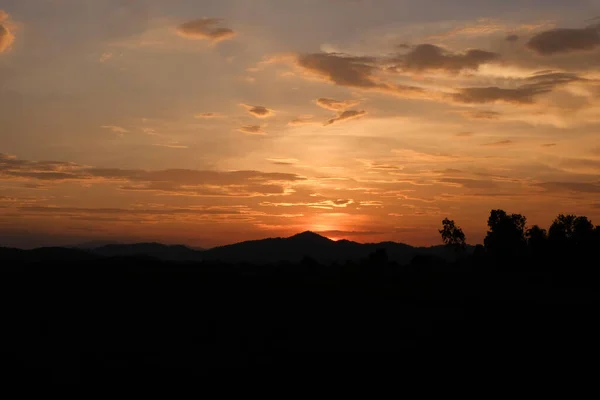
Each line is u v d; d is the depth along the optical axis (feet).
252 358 76.23
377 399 59.93
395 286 166.20
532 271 239.30
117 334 89.92
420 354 79.71
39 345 80.79
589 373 70.59
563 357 78.43
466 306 124.88
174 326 97.19
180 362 73.36
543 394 62.08
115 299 121.08
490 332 95.86
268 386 63.93
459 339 90.07
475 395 61.62
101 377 66.13
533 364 74.38
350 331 95.66
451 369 71.77
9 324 93.97
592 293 156.25
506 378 68.03
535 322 104.94
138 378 65.98
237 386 63.72
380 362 74.95
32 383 63.10
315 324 101.14
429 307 123.44
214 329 95.30
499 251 256.73
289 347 83.30
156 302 119.24
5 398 58.08
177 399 58.95
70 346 81.00
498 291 157.99
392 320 106.11
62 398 58.49
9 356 73.77
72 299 118.21
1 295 119.24
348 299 133.18
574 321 106.22
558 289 168.45
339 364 73.72
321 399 59.72
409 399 60.03
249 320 103.71
